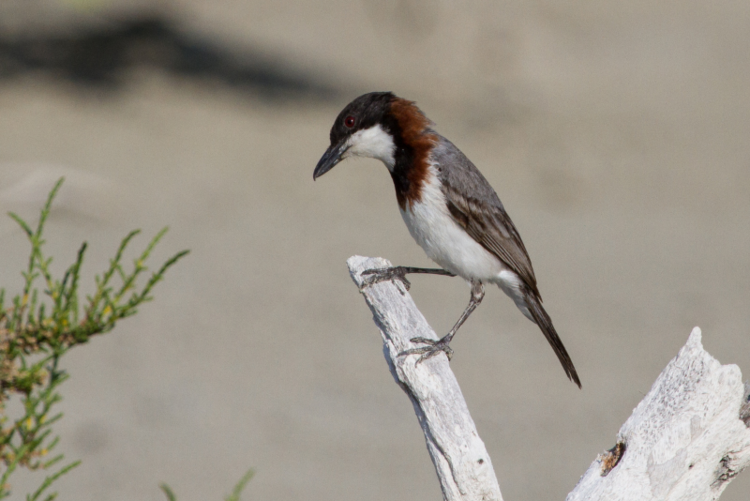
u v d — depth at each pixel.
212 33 33.03
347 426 11.81
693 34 37.78
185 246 18.27
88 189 19.50
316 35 34.53
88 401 11.91
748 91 32.44
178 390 12.40
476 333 15.02
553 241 19.92
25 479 10.14
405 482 10.52
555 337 7.71
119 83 28.06
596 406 12.44
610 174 24.73
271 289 16.48
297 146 25.25
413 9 34.94
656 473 4.42
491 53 33.22
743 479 11.03
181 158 23.45
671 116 29.70
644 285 17.48
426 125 7.61
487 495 4.68
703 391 4.46
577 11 38.31
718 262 19.06
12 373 4.53
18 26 31.12
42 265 4.72
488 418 11.97
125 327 14.41
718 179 24.86
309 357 13.83
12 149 21.66
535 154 25.72
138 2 32.75
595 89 31.77
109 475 10.24
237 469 10.52
